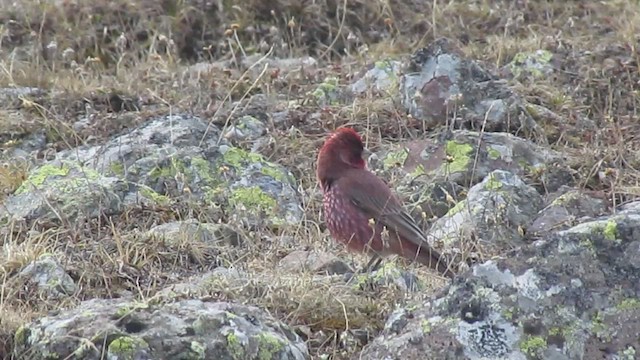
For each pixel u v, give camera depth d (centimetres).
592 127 1482
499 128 1448
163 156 1316
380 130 1459
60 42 1755
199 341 859
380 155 1393
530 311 834
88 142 1425
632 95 1559
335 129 1459
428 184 1303
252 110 1505
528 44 1711
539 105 1531
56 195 1221
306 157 1398
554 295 837
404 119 1464
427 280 1092
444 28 1830
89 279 1068
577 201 1241
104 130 1455
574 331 827
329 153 1187
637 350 823
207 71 1630
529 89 1562
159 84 1611
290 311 998
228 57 1769
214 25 1817
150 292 1038
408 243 1140
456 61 1486
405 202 1296
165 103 1541
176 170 1295
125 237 1145
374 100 1517
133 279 1081
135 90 1586
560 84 1598
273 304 999
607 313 832
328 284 1037
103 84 1603
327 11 1847
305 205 1289
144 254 1117
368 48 1767
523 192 1261
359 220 1158
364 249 1166
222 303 913
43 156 1400
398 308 927
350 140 1191
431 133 1447
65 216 1195
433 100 1469
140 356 847
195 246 1136
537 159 1367
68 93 1551
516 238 1187
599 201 1253
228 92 1564
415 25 1842
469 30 1827
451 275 1097
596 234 855
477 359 823
